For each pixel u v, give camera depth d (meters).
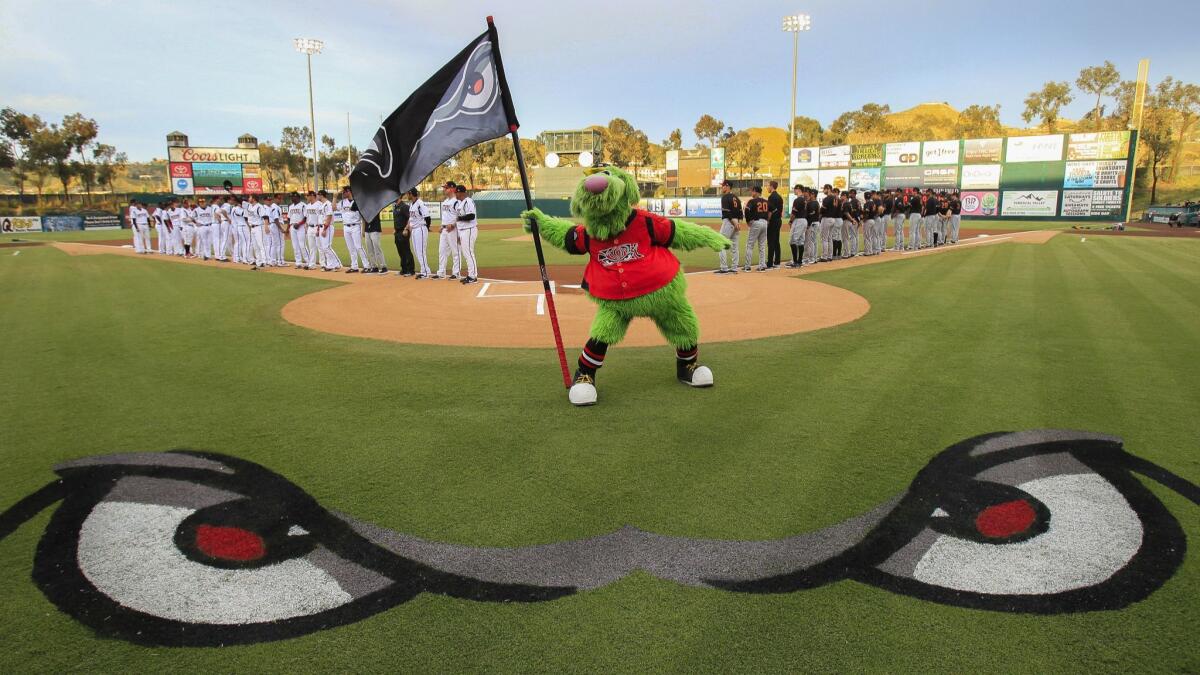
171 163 49.78
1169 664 2.18
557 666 2.22
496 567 2.83
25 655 2.30
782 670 2.18
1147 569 2.74
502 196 58.53
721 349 6.86
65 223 39.78
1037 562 2.81
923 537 3.03
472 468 3.86
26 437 4.46
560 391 5.40
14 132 55.50
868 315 8.75
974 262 15.65
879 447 4.09
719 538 3.04
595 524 3.18
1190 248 19.31
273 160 78.44
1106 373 5.73
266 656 2.30
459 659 2.26
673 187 60.31
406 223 14.30
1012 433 4.30
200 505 3.44
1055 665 2.18
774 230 15.02
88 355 6.92
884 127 96.56
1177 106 58.94
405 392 5.42
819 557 2.87
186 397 5.36
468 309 9.65
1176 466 3.76
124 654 2.31
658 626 2.43
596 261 5.19
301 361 6.56
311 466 3.91
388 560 2.90
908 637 2.34
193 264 17.73
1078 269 13.95
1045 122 72.62
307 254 16.77
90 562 2.92
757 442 4.20
